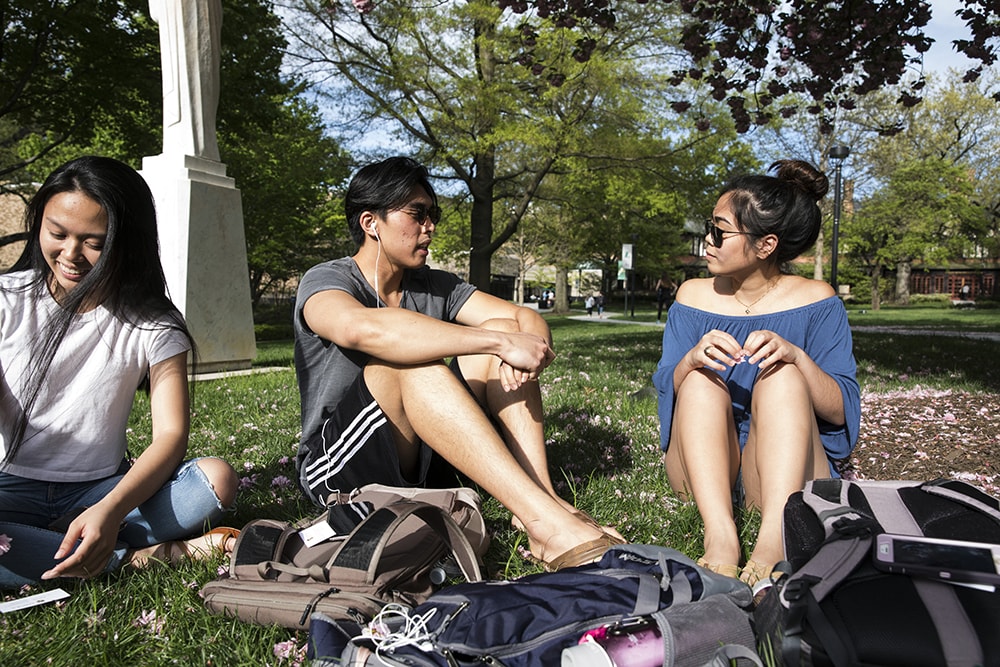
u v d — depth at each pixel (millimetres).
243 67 18875
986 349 12023
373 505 2311
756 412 2545
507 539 2697
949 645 1386
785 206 2797
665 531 2818
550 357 2590
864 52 7820
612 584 1776
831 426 2850
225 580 2127
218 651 1920
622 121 17219
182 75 7957
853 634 1442
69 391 2430
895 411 5762
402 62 15375
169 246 7875
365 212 2760
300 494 3266
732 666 1618
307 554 2182
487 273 19125
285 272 35250
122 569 2379
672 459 3111
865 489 2018
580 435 4555
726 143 17891
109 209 2289
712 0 8086
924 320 27594
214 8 8172
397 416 2590
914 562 1545
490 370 2762
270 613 1995
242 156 26141
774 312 2986
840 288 58781
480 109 15570
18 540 2170
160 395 2504
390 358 2469
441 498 2404
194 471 2535
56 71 18094
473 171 19547
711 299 3135
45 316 2398
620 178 18484
